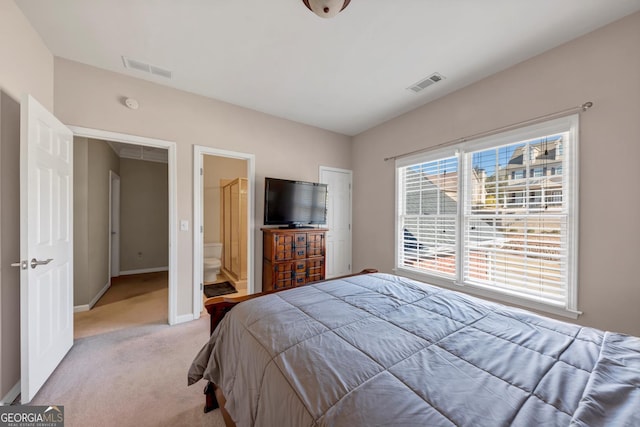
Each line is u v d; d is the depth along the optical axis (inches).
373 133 152.9
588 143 75.6
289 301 58.6
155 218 207.3
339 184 164.7
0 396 61.0
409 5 66.3
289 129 142.7
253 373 39.9
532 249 89.2
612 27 71.2
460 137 108.3
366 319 49.4
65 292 82.3
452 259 112.9
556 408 27.4
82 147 123.8
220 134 120.2
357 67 94.2
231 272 181.2
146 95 103.3
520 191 92.0
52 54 86.9
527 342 41.7
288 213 133.2
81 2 65.8
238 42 81.3
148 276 188.2
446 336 43.3
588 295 76.1
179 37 79.1
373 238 153.5
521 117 89.6
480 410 26.9
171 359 82.4
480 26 73.5
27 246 61.5
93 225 132.8
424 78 101.0
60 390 67.2
